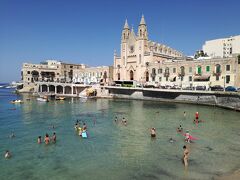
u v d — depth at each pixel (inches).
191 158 1032.8
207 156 1055.0
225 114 2156.7
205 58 3464.6
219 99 2696.9
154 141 1311.5
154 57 4347.9
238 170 895.7
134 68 4579.2
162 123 1800.0
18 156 1083.3
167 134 1461.6
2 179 850.8
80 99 3836.1
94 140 1344.7
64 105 3029.0
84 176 871.7
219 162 982.4
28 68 6033.5
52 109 2645.2
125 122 1804.9
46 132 1544.0
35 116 2170.3
